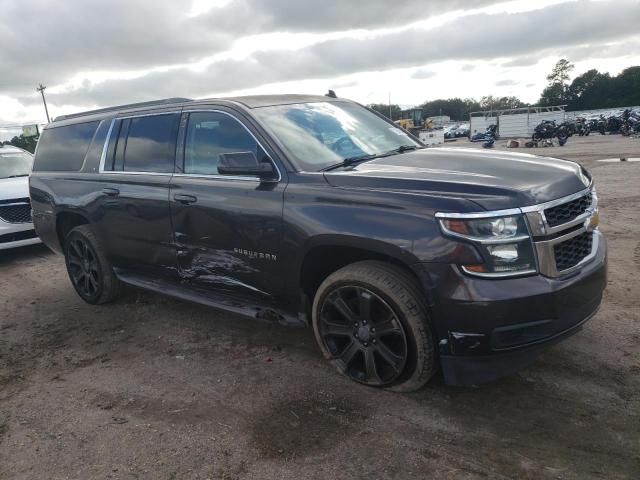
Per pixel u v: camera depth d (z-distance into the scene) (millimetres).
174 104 4492
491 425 2953
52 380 3943
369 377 3359
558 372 3434
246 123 3846
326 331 3520
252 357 4035
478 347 2859
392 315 3135
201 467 2785
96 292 5398
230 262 3893
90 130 5336
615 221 7426
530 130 36094
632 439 2744
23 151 9953
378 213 3070
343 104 4672
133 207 4570
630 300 4512
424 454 2758
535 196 2918
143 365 4062
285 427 3088
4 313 5582
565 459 2639
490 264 2789
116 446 3027
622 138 25531
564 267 3000
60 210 5441
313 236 3297
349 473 2658
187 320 4930
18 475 2834
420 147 4375
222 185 3877
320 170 3543
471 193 2906
